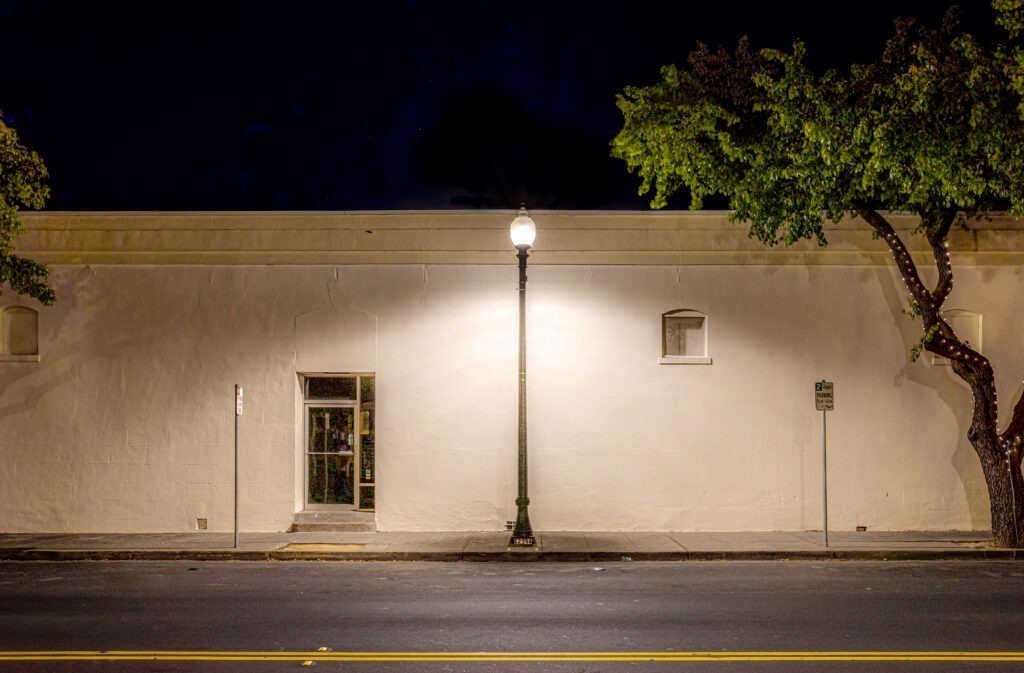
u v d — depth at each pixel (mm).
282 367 18078
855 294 18031
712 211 18047
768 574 13672
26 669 8352
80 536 17391
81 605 11320
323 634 9656
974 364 15984
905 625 10023
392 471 17969
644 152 16547
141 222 18109
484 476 17953
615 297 18031
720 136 15742
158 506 17969
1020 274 17922
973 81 14117
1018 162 14414
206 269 18141
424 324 18078
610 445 17922
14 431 18031
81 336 18109
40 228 18094
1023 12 14438
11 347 18359
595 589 12344
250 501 17953
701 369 17969
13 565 14852
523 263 16734
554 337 18016
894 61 15336
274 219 18156
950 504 17828
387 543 16375
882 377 17969
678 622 10188
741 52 16344
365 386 18422
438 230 18109
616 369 17984
